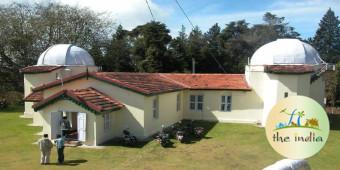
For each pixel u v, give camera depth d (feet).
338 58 295.28
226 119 101.91
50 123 71.26
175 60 201.05
